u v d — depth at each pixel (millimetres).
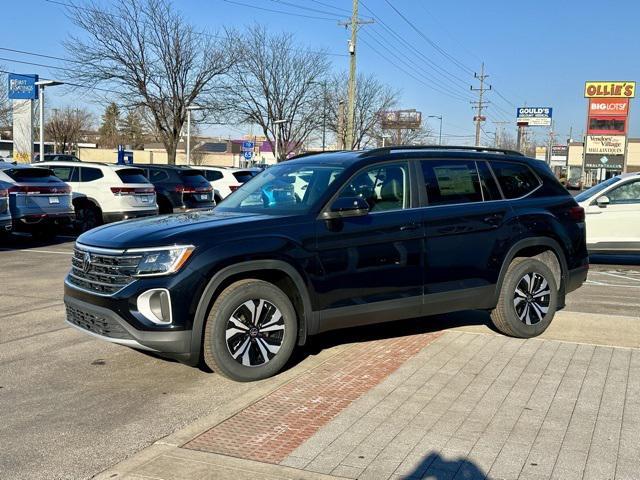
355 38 35219
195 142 78188
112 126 80500
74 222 16438
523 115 90875
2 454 3857
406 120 64188
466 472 3547
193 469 3574
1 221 12766
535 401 4629
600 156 58562
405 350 5969
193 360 4895
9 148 55906
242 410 4469
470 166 6324
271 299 5113
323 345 6184
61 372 5422
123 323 4801
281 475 3498
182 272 4758
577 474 3525
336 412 4422
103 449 3930
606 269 12492
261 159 62125
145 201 16984
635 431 4098
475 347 6078
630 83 56875
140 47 34156
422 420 4273
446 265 5898
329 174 5684
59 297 8500
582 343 6242
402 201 5824
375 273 5527
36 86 24859
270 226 5160
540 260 6621
